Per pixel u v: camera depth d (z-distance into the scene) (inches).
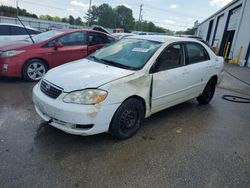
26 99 169.3
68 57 235.5
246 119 163.6
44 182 84.2
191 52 156.5
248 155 113.1
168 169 97.3
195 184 89.1
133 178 90.0
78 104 99.5
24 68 211.5
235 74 386.0
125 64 126.6
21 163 93.9
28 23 1214.9
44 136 116.7
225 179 93.2
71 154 103.0
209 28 1099.9
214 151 114.7
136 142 118.3
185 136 129.2
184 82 148.5
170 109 173.9
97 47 255.3
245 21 547.8
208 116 164.1
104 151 107.3
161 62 130.3
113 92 105.2
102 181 87.1
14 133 117.7
